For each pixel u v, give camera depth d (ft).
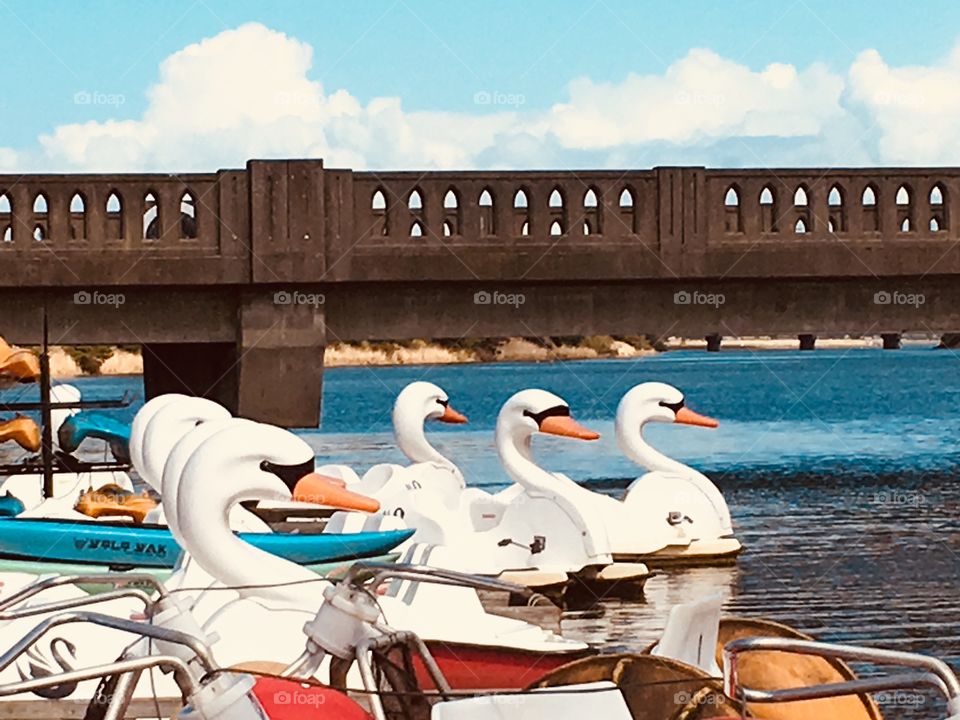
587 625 59.57
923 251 108.58
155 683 36.55
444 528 62.23
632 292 108.99
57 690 38.60
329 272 106.73
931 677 24.48
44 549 53.98
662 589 65.51
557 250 107.24
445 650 39.63
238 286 107.24
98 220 105.40
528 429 67.72
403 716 28.91
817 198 108.17
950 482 103.81
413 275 106.93
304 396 108.06
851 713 31.50
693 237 107.55
